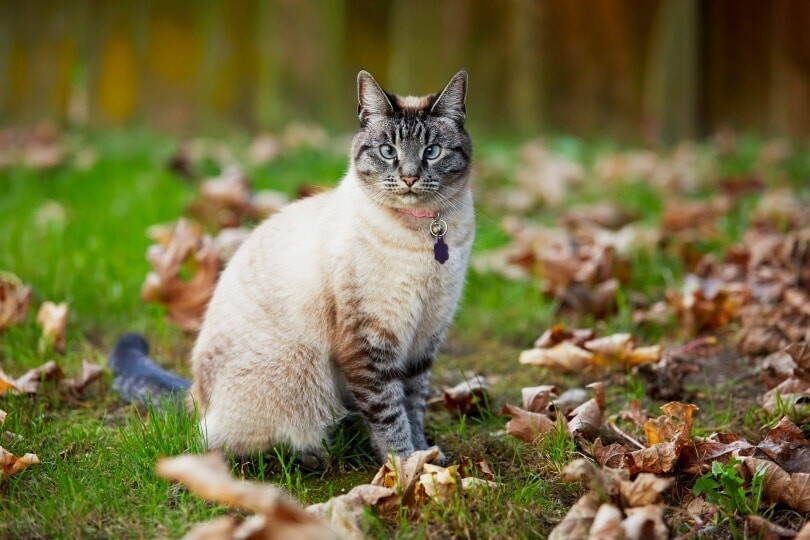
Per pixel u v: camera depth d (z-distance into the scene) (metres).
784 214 9.21
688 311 6.88
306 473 5.01
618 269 7.69
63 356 6.60
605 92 17.53
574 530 3.92
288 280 5.13
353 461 5.14
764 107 17.94
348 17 17.38
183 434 4.99
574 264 7.73
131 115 16.66
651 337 6.93
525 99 17.55
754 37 17.73
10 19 16.25
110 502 4.42
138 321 7.32
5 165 12.07
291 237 5.29
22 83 16.44
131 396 5.70
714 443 4.75
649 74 17.39
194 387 5.34
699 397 5.86
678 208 9.45
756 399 5.74
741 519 4.27
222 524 3.50
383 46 17.67
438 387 6.25
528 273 8.26
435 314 5.18
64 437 5.24
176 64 16.67
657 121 16.78
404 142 5.03
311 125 16.61
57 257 8.30
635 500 4.06
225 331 5.16
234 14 16.48
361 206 5.05
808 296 6.95
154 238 8.38
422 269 4.96
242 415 4.98
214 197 9.25
